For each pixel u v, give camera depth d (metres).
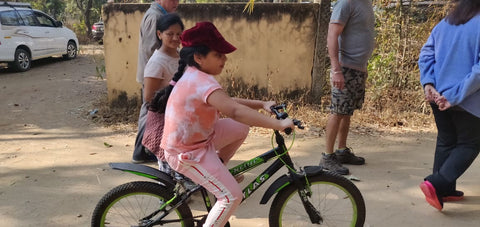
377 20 5.95
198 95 2.10
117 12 5.52
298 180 2.38
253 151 4.34
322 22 5.57
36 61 11.30
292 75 5.79
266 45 5.70
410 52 5.79
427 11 5.82
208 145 2.31
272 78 5.81
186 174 2.28
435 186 2.90
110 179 3.71
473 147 2.82
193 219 2.47
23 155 4.31
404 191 3.39
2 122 5.57
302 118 5.31
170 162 2.30
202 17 5.61
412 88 5.76
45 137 4.91
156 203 2.92
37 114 5.91
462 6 2.73
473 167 3.81
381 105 5.64
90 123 5.42
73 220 2.99
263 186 3.48
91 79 8.45
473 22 2.66
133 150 4.44
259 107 2.48
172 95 2.22
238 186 2.25
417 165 3.92
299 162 4.04
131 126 5.25
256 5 5.55
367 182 3.56
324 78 5.86
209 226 2.25
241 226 2.89
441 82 2.78
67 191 3.46
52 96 6.93
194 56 2.09
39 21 10.53
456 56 2.72
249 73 5.82
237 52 5.75
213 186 2.23
